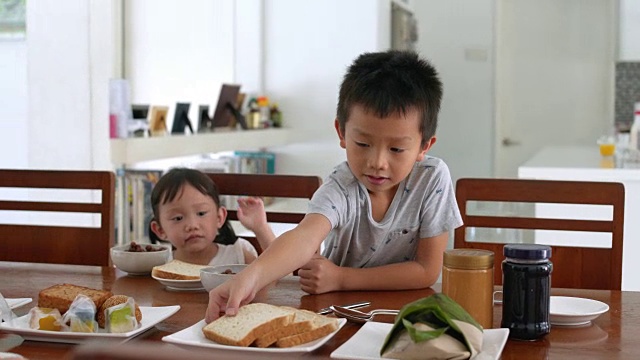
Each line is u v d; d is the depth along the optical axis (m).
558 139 6.98
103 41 3.65
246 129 4.53
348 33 4.97
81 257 2.12
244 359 0.56
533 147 7.04
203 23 4.69
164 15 4.68
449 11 6.75
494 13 6.70
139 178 3.80
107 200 2.11
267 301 1.54
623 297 1.62
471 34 6.74
